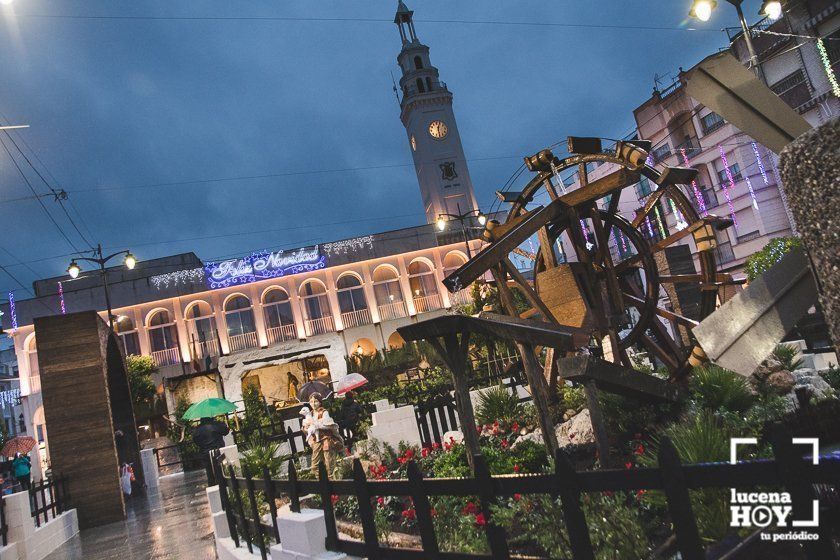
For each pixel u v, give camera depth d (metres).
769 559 2.38
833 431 4.18
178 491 17.47
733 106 2.41
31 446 16.70
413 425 12.08
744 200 31.45
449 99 60.44
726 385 7.35
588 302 10.49
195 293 39.84
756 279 2.26
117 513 14.27
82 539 12.55
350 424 14.95
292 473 5.36
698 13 14.12
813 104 25.38
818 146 1.75
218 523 8.17
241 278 40.59
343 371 32.72
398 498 7.96
